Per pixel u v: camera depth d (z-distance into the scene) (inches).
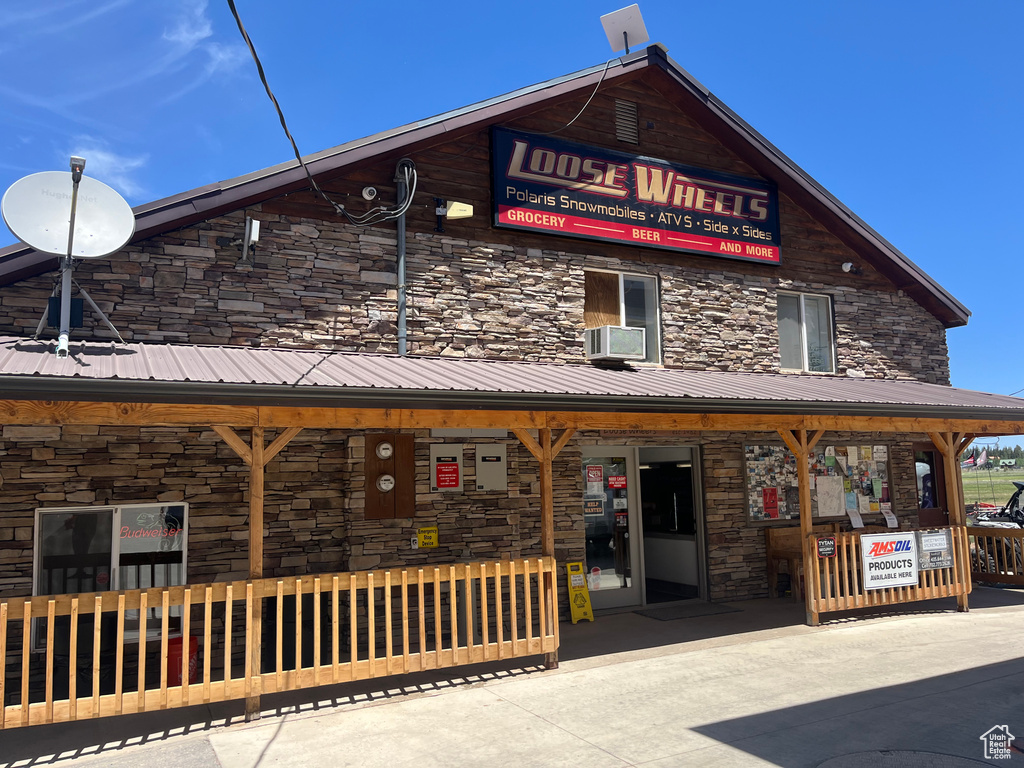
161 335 326.0
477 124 393.7
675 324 447.5
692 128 468.8
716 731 221.9
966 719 227.6
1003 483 1792.6
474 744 216.2
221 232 342.6
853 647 324.8
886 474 517.3
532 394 283.6
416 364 339.0
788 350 496.1
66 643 298.5
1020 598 448.8
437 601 277.6
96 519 311.4
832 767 192.9
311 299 355.6
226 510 328.5
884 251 516.4
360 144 364.2
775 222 486.6
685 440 444.1
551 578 301.6
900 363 532.4
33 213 276.8
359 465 350.3
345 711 250.4
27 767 206.2
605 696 260.5
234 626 324.2
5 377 207.9
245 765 204.4
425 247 383.9
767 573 457.7
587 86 426.9
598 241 425.1
